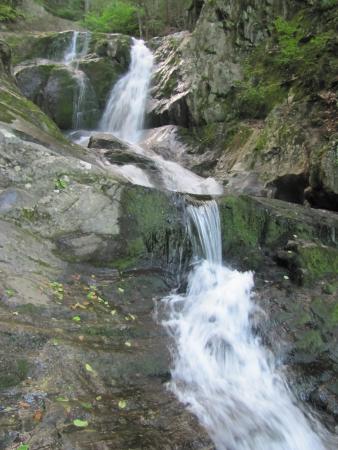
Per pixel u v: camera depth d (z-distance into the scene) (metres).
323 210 7.63
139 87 12.82
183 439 3.27
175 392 3.83
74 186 5.44
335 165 7.62
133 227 5.57
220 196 6.46
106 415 3.27
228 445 3.39
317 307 5.33
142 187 5.75
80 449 2.87
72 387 3.40
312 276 5.74
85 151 7.46
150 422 3.36
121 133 12.41
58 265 4.85
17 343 3.54
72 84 12.79
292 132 9.02
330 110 8.91
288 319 5.14
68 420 3.07
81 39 14.48
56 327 3.91
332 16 10.17
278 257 6.13
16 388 3.21
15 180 5.30
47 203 5.24
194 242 5.97
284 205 7.32
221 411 3.76
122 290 4.94
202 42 11.84
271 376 4.47
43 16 17.39
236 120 10.71
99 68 13.35
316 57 9.81
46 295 4.28
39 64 13.39
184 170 9.29
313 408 4.25
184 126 11.50
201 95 11.24
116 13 18.72
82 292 4.63
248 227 6.44
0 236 4.69
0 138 5.47
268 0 11.38
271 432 3.73
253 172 9.13
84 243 5.20
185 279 5.70
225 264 6.20
